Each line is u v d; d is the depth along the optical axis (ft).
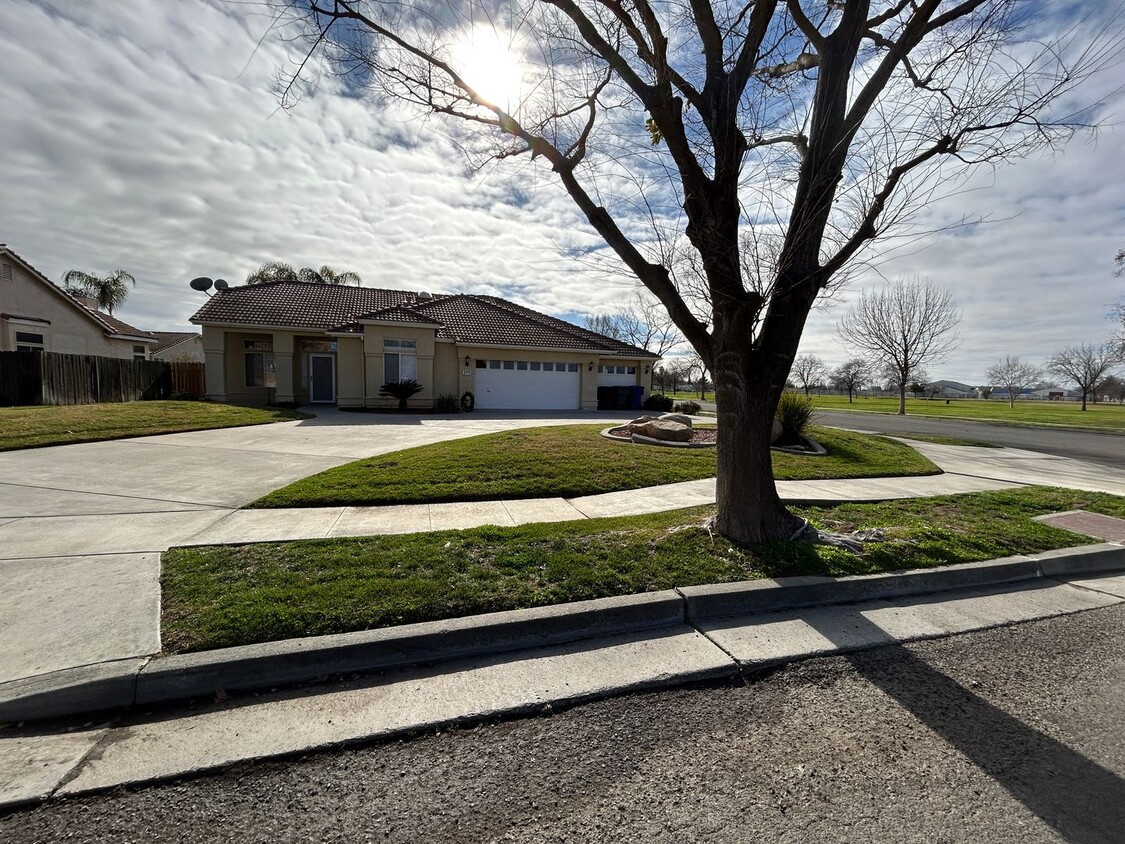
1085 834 6.70
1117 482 32.83
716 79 15.39
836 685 10.20
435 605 11.84
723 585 13.51
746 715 9.20
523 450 31.32
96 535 16.48
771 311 16.51
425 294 88.84
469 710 9.10
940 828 6.78
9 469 25.30
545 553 15.17
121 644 10.09
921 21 14.85
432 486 23.62
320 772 7.65
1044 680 10.52
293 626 10.77
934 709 9.47
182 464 27.58
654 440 37.81
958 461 39.99
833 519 20.30
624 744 8.38
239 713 8.97
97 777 7.43
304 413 56.24
